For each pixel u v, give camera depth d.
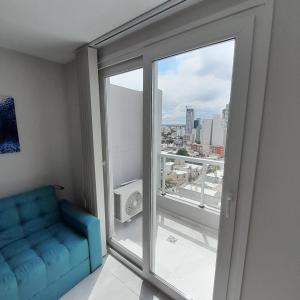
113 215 2.23
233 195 1.08
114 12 1.23
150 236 1.67
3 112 1.84
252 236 1.05
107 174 2.07
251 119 0.97
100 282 1.73
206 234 2.39
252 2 0.89
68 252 1.58
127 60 1.60
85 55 1.75
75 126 2.32
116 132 2.58
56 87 2.25
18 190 2.03
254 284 1.09
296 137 0.86
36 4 1.14
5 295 1.21
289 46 0.83
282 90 0.87
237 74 0.98
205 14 1.07
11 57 1.86
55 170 2.33
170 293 1.59
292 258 0.94
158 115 1.79
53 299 1.50
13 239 1.68
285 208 0.93
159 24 1.30
